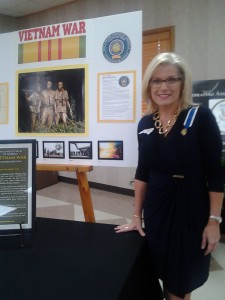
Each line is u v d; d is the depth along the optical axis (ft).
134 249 3.47
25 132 5.77
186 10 11.29
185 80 3.64
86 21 5.23
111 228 4.16
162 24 12.00
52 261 3.17
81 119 5.39
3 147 3.71
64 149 5.55
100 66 5.21
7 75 5.83
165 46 12.03
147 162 3.81
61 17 15.20
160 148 3.62
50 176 16.24
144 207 3.91
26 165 3.76
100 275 2.87
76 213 11.58
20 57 5.71
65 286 2.68
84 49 5.27
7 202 3.71
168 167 3.57
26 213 3.74
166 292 3.91
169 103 3.60
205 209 3.54
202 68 11.30
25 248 3.51
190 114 3.49
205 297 6.07
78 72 5.32
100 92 5.23
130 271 2.96
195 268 3.57
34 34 5.58
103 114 5.25
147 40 12.50
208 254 3.65
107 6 13.46
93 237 3.84
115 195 14.12
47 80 5.53
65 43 5.37
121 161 5.24
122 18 5.03
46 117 5.61
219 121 9.16
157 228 3.66
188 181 3.49
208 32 10.93
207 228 3.49
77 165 5.46
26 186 3.75
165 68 3.58
